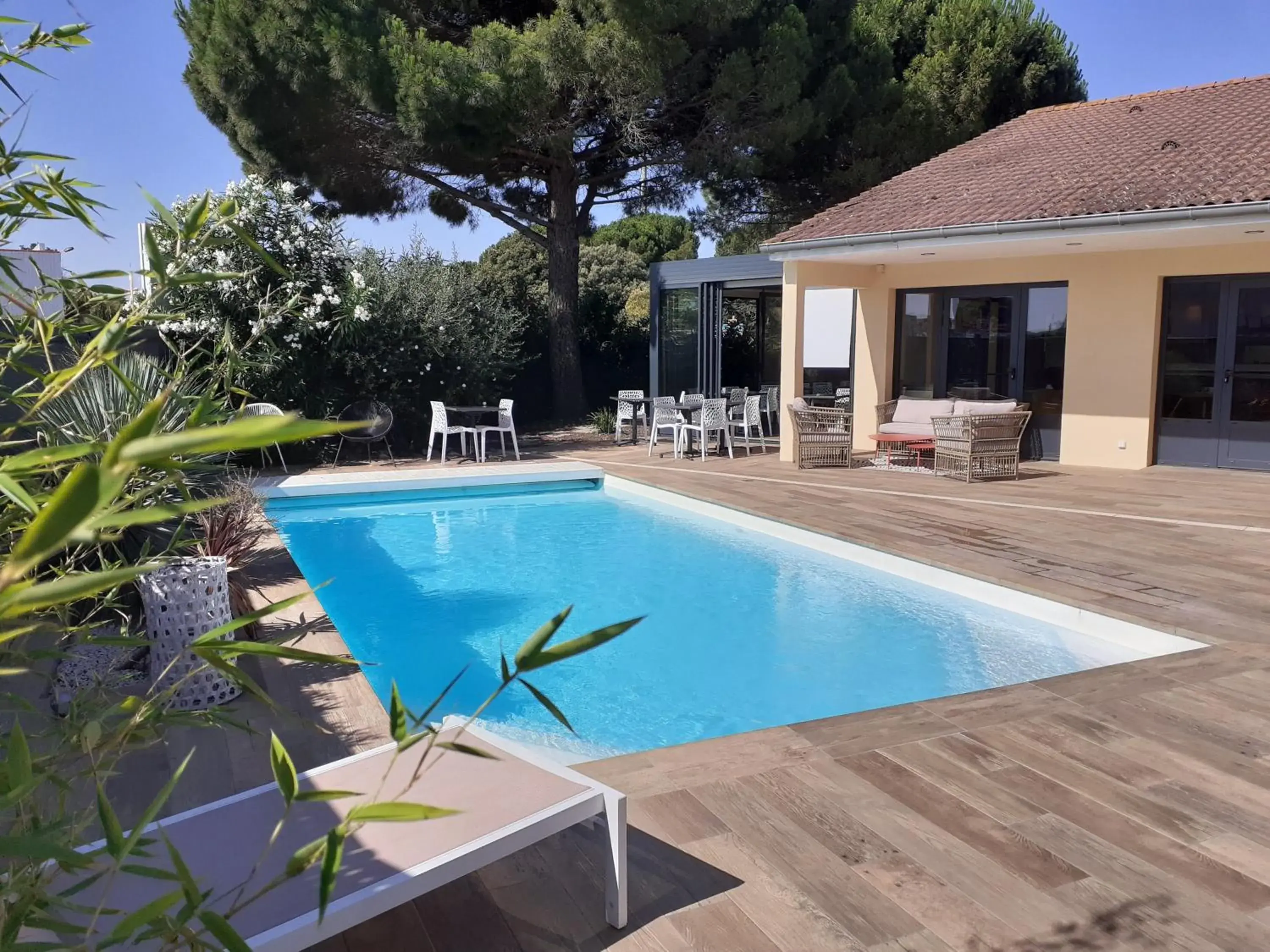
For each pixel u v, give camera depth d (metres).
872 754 3.45
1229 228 8.06
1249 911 2.46
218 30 12.45
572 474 11.27
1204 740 3.55
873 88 16.78
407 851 2.13
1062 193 9.44
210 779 3.36
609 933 2.41
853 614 6.07
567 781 2.48
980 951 2.30
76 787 2.75
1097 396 10.73
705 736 4.37
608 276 25.73
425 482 10.72
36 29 1.21
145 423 0.58
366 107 12.74
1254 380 9.88
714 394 15.42
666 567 7.38
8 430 1.03
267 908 1.92
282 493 10.04
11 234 1.33
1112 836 2.85
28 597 0.59
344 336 12.18
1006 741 3.55
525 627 6.02
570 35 12.93
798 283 11.34
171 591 4.02
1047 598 5.61
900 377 12.69
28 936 1.76
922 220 10.02
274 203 11.92
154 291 1.23
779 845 2.81
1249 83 12.02
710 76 14.86
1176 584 5.75
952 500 8.78
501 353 14.97
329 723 3.91
